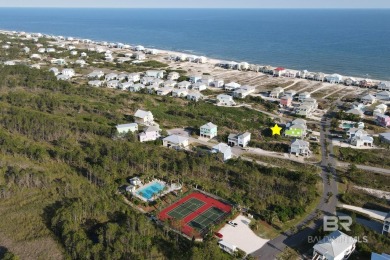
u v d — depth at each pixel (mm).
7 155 131500
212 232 94125
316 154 141500
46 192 110750
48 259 84812
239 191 114250
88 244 84562
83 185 113250
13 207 103812
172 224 96375
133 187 113000
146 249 86750
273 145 146750
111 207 102000
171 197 111000
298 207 104312
